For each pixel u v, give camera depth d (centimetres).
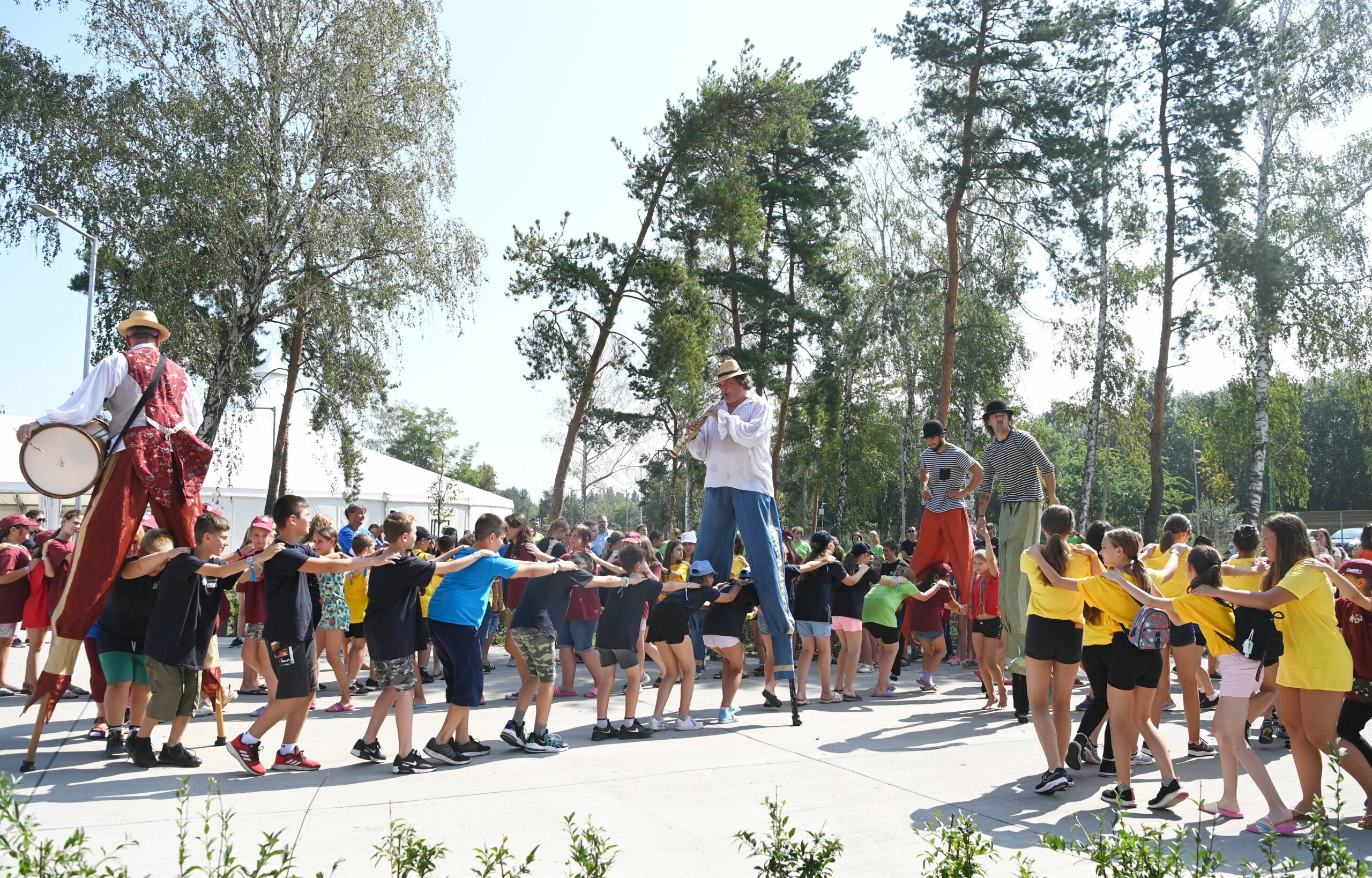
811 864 374
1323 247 2514
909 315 3269
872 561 1193
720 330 3441
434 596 695
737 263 3120
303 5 2045
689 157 2361
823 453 3628
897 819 549
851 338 3322
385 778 636
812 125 2920
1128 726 584
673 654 838
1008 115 2541
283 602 649
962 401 3547
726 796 596
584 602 837
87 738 751
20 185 1927
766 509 898
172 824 513
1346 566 666
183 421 640
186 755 660
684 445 896
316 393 2361
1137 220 2720
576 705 982
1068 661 643
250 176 1947
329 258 2039
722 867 457
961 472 998
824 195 2947
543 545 1211
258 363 2203
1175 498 6319
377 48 2075
